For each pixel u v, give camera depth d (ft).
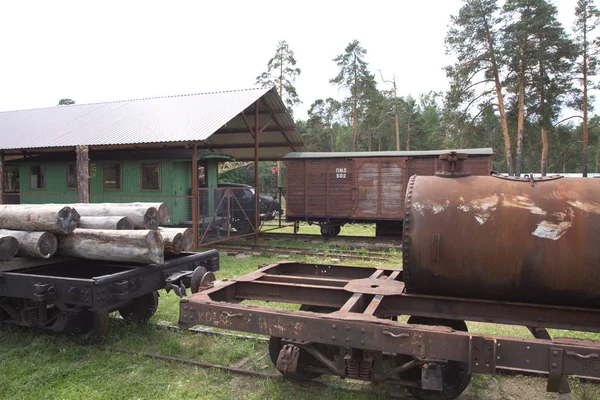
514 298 11.96
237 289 15.85
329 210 51.06
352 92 120.98
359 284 14.66
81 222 18.35
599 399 13.17
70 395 13.42
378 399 13.17
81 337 17.57
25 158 54.19
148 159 45.98
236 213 54.19
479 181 12.93
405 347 10.53
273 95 49.11
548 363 9.57
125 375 14.98
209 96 53.57
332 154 51.55
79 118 56.13
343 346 11.64
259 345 17.53
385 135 153.28
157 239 17.13
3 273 16.96
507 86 83.05
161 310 22.26
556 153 137.59
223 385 14.26
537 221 11.47
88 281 15.30
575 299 11.23
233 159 52.08
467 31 85.40
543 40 79.77
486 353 9.82
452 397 12.50
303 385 14.15
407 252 12.54
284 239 52.42
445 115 97.60
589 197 11.51
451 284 12.31
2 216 17.80
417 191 13.03
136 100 59.98
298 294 14.88
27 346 17.28
